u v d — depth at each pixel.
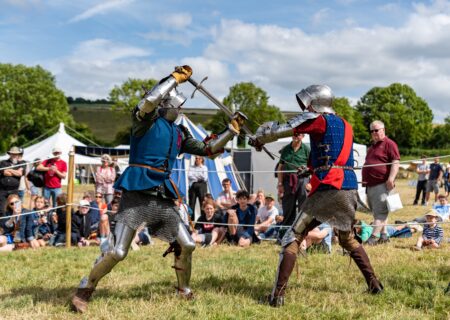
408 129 80.06
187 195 11.17
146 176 4.28
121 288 5.20
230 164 13.03
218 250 8.22
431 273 5.63
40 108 67.75
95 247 8.80
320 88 4.61
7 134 66.81
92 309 4.42
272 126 4.52
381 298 4.66
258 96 69.25
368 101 83.88
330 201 4.45
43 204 9.82
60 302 4.71
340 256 7.01
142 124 4.29
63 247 8.97
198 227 9.20
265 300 4.62
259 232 9.55
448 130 82.31
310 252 7.46
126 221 4.31
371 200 8.07
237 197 9.00
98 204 9.70
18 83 66.06
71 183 8.91
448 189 17.91
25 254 7.94
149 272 6.21
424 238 8.05
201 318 4.11
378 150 7.95
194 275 5.79
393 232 9.17
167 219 4.45
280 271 4.53
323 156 4.50
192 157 11.63
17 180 10.58
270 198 9.56
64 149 21.80
